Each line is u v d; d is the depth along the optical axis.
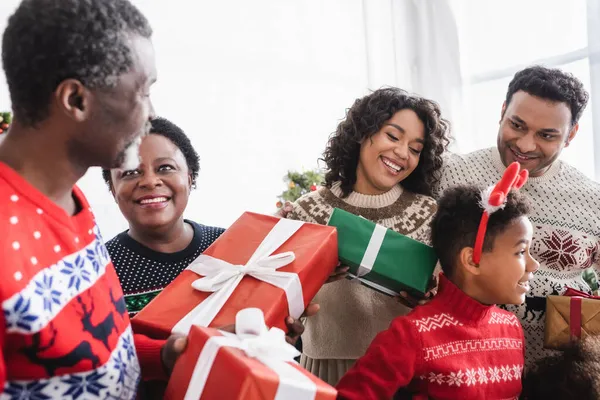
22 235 0.57
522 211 1.00
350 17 2.65
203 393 0.67
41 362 0.59
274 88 2.58
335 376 1.25
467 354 1.00
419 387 1.00
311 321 1.26
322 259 0.97
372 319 1.22
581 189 1.31
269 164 2.60
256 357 0.68
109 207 2.21
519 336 1.09
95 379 0.63
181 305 0.93
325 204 1.28
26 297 0.56
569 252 1.26
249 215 1.12
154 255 1.13
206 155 2.50
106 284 0.69
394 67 2.42
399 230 1.24
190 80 2.44
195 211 2.52
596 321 1.12
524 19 2.05
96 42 0.58
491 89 2.20
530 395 1.11
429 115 1.23
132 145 0.66
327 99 2.66
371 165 1.23
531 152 1.24
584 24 1.90
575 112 1.23
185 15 2.41
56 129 0.61
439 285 1.08
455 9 2.22
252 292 0.91
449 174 1.37
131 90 0.62
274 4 2.54
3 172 0.59
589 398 1.04
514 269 0.99
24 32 0.57
